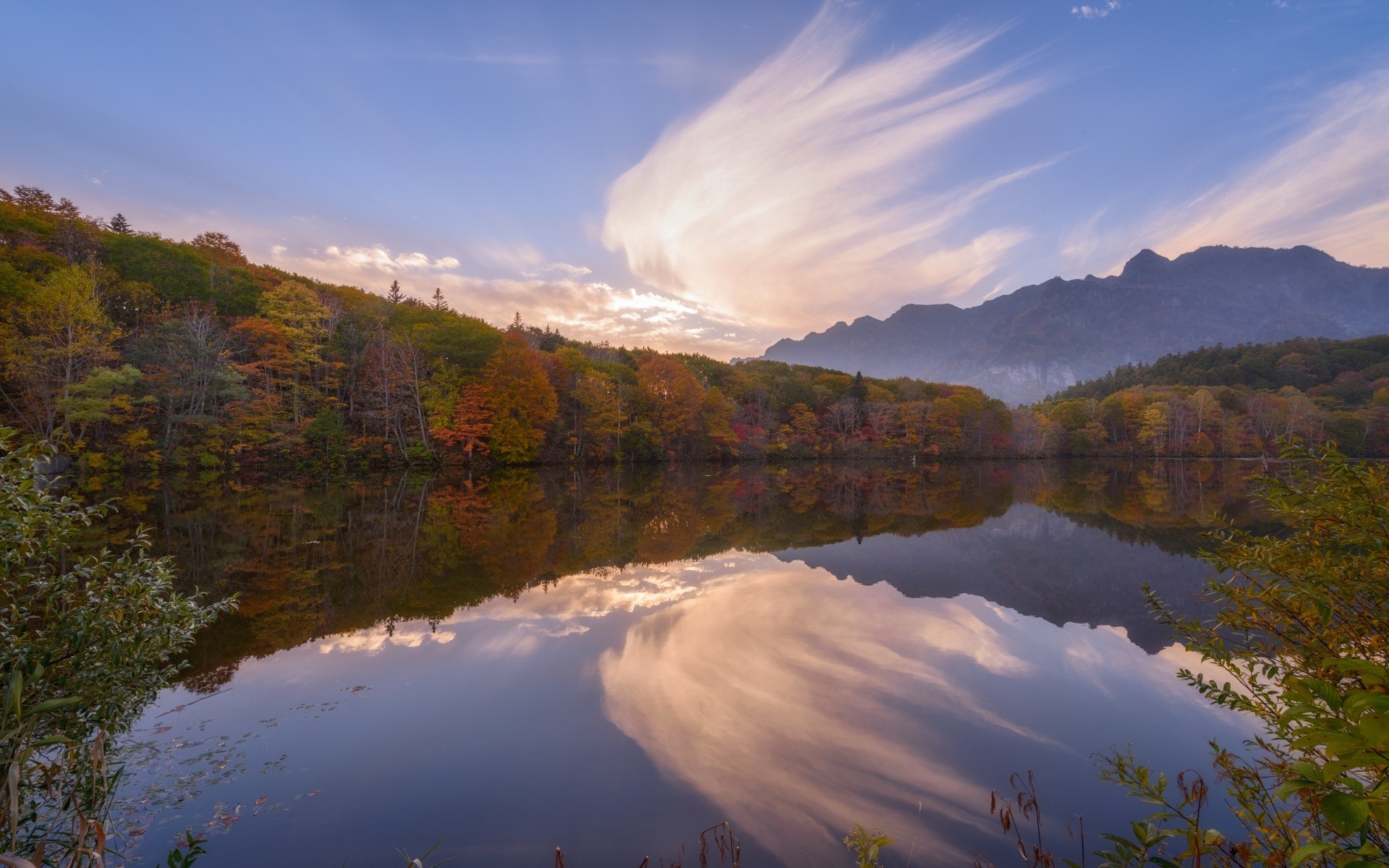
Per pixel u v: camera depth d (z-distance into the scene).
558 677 7.94
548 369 57.06
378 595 11.98
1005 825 4.28
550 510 25.69
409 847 4.61
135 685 4.27
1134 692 7.53
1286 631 3.04
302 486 32.97
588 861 4.43
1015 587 13.07
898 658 8.71
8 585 3.76
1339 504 2.59
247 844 4.60
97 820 3.16
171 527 19.14
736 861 4.20
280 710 6.96
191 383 35.00
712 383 87.56
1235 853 2.92
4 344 27.81
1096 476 51.25
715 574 14.23
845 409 81.44
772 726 6.61
